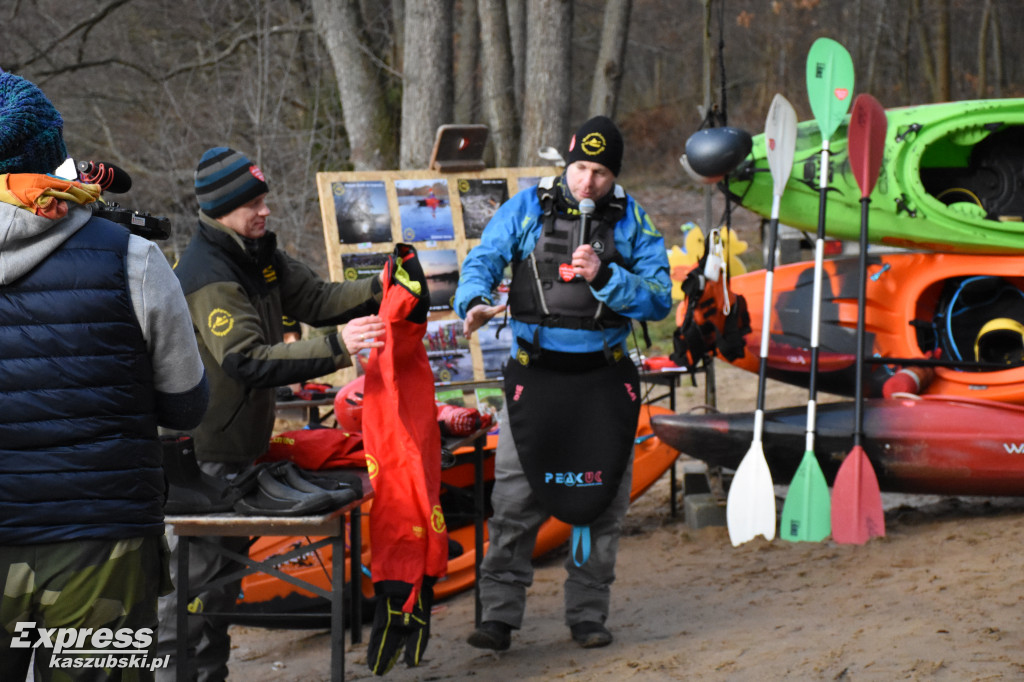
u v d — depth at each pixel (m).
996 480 5.72
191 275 3.76
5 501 2.46
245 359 3.66
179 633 3.61
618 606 5.32
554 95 10.05
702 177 5.94
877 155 5.79
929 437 5.73
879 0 30.58
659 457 6.98
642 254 4.48
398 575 3.70
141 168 15.38
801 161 6.30
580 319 4.41
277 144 14.91
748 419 6.04
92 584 2.50
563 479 4.39
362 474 4.09
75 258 2.53
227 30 16.69
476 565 5.07
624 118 32.31
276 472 3.57
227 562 4.04
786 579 5.38
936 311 6.69
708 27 6.45
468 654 4.77
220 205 3.77
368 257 6.56
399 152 12.37
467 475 6.40
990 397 6.29
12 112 2.53
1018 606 4.39
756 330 7.00
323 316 4.27
